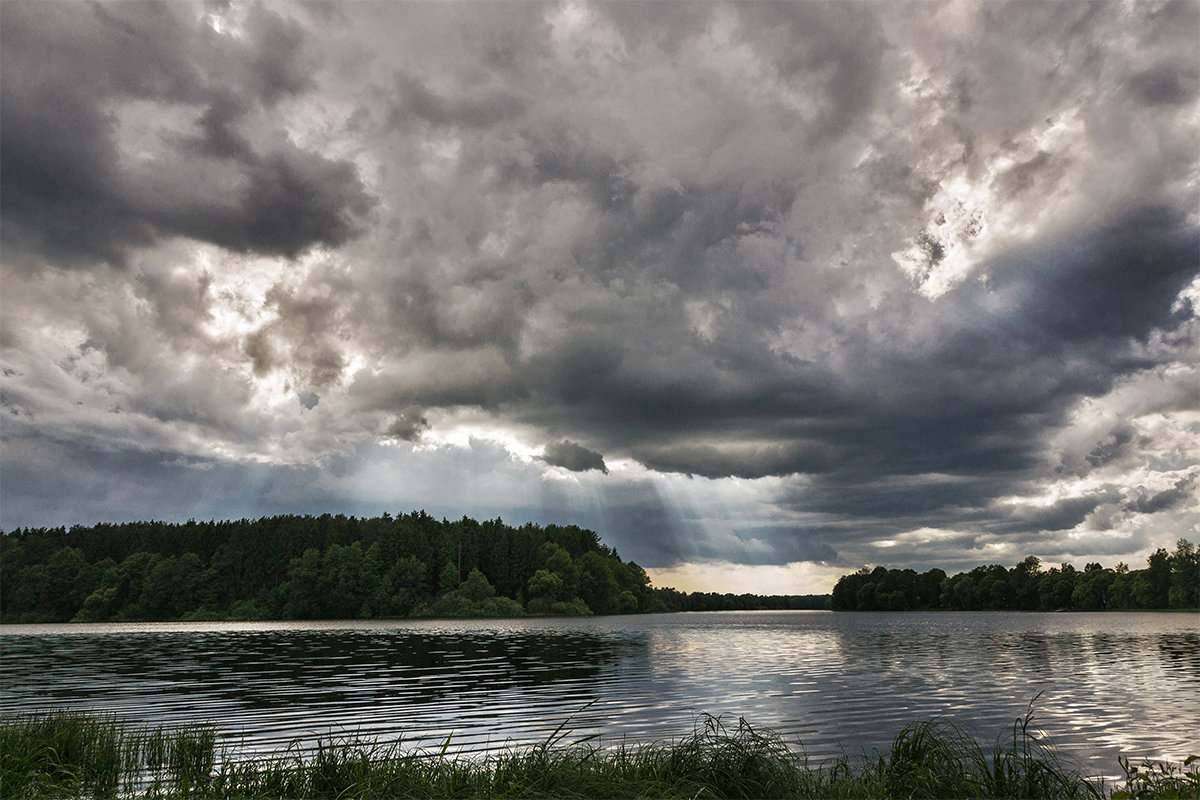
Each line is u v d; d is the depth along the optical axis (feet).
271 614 600.39
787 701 103.91
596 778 41.98
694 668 157.48
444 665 164.86
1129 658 188.14
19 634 379.96
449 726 81.15
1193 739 76.38
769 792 41.70
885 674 145.48
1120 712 94.79
